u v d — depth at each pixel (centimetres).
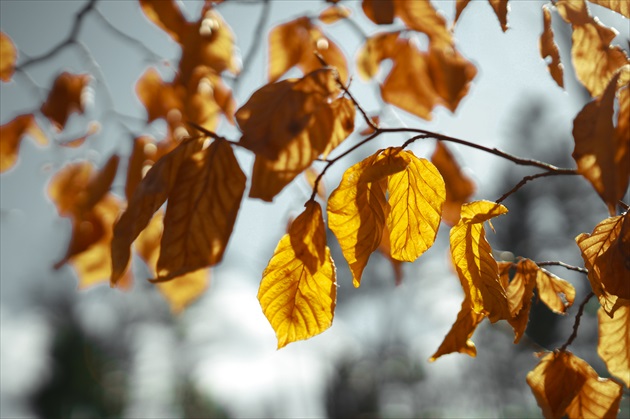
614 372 65
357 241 52
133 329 837
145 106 97
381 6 64
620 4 56
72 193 103
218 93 86
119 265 48
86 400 827
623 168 42
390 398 766
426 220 55
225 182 48
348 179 52
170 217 48
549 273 67
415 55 83
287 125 45
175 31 82
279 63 82
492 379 673
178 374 885
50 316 820
